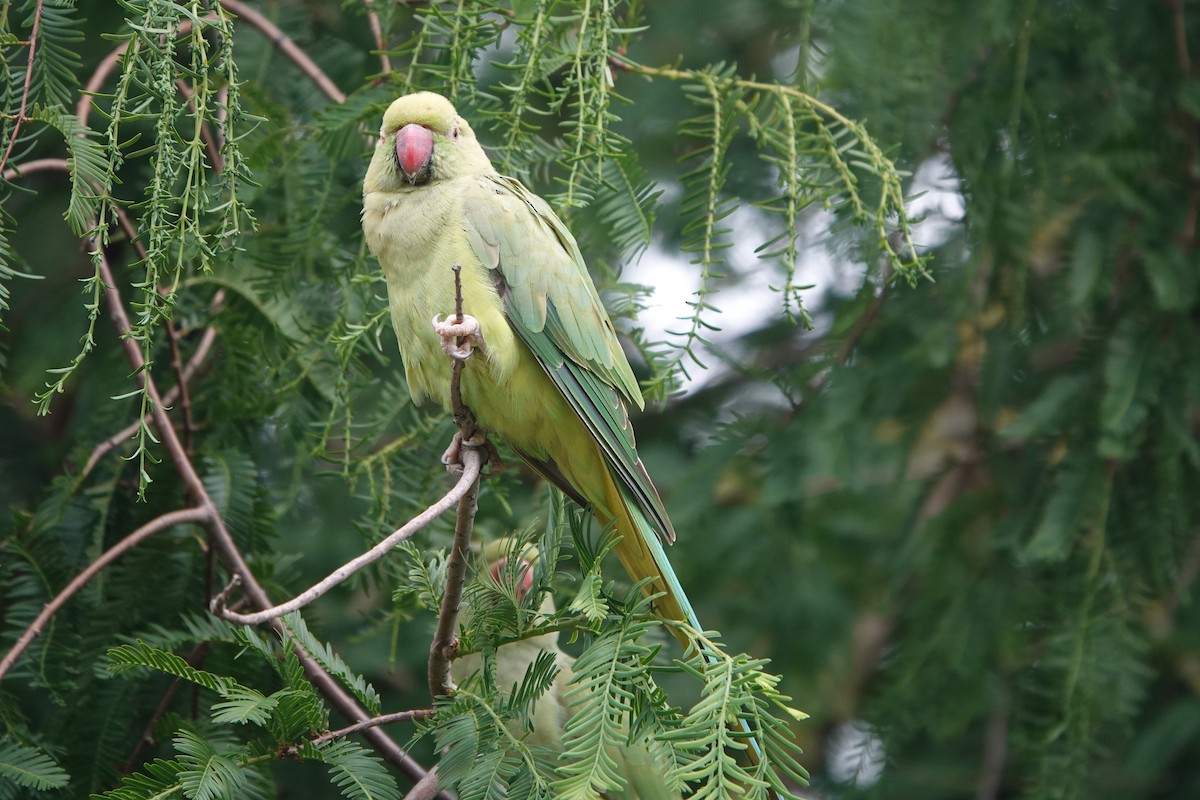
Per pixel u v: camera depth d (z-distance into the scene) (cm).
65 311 927
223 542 752
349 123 766
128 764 726
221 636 698
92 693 727
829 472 838
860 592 969
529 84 696
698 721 512
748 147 1127
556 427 746
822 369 888
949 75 817
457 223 726
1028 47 809
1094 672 748
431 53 805
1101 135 809
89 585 754
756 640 981
